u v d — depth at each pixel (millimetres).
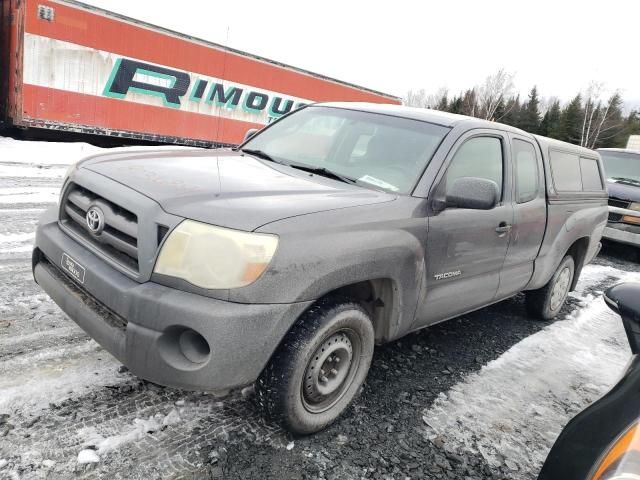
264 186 2771
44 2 11523
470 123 3646
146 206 2350
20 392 2680
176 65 14484
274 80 17391
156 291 2250
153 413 2689
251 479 2348
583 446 1713
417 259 2961
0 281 4066
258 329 2248
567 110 57344
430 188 3133
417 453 2738
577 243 5379
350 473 2500
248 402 2918
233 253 2207
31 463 2217
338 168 3443
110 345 2369
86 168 2883
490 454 2834
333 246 2471
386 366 3666
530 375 3912
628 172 10062
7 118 12250
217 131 16203
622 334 5199
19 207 6664
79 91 12617
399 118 3707
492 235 3623
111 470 2256
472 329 4703
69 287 2676
